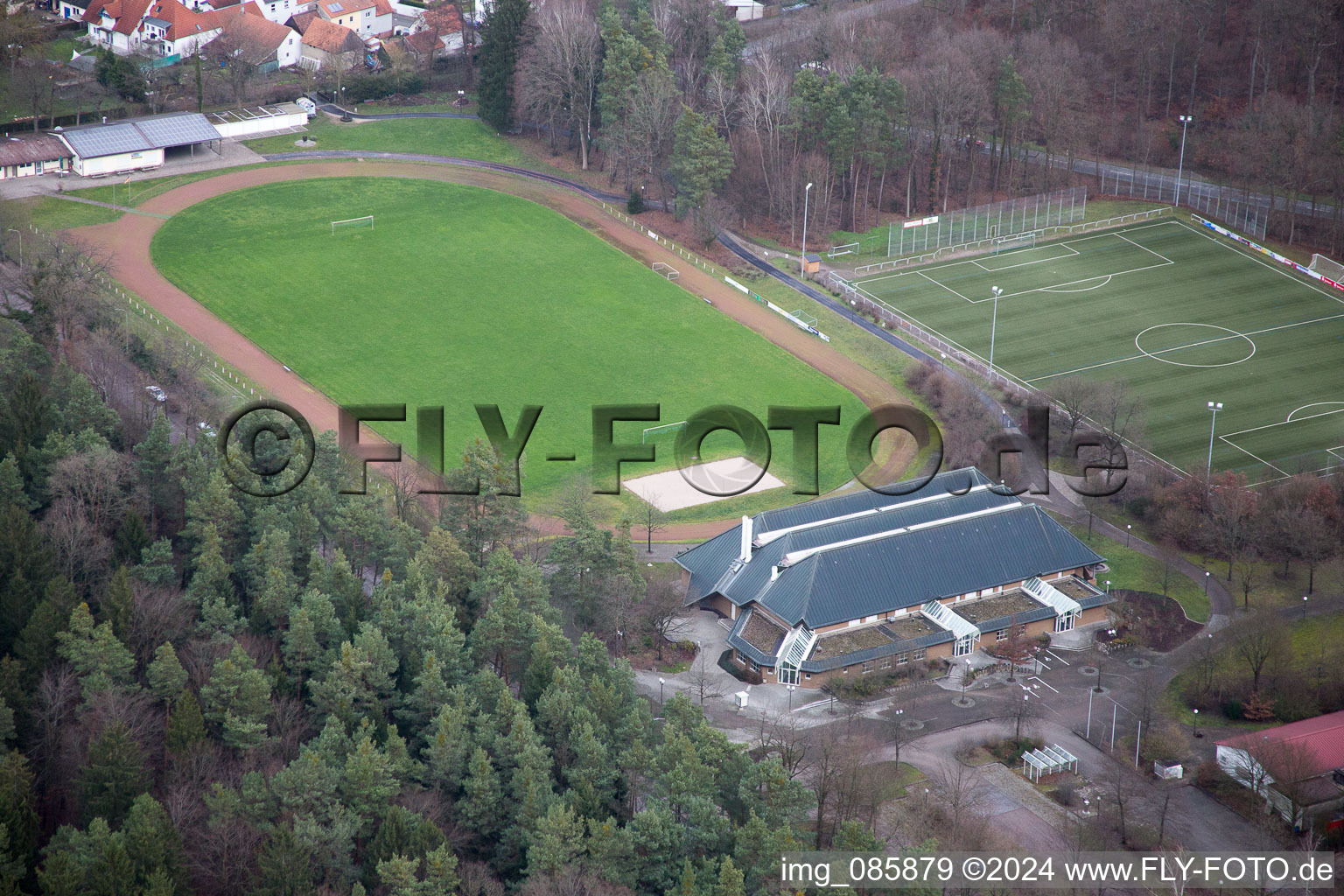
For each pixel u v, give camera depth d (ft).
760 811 544.62
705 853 538.47
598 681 598.34
